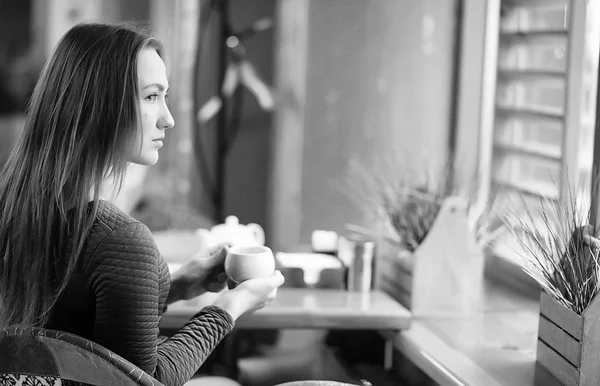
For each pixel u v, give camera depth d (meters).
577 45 2.13
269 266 1.82
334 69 2.86
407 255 2.20
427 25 2.79
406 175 2.74
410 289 2.17
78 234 1.43
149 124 1.54
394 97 2.84
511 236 2.44
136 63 1.49
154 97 1.56
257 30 3.09
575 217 1.83
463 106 2.75
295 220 3.11
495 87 2.59
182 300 1.98
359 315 2.07
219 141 3.19
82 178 1.46
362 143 2.88
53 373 1.41
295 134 3.07
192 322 1.63
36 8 3.37
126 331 1.43
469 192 2.57
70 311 1.48
